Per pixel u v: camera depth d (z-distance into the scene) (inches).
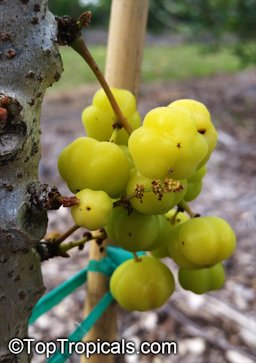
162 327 11.2
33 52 3.3
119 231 4.2
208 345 10.7
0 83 3.2
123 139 4.3
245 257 14.1
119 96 4.4
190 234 4.3
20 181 3.3
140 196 3.7
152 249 4.6
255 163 20.4
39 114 3.5
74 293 12.7
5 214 3.3
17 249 3.4
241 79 37.3
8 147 3.2
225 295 12.3
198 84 35.7
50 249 4.3
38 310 5.8
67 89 34.2
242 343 10.7
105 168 3.8
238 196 17.7
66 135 23.5
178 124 3.7
